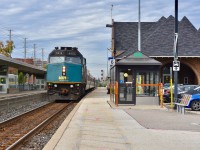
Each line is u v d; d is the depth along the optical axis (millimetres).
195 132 13188
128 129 13977
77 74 35219
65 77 34969
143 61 24922
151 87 25422
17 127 16672
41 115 22719
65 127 14445
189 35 44562
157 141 11258
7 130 15586
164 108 23719
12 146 10656
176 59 23125
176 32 23234
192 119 17484
